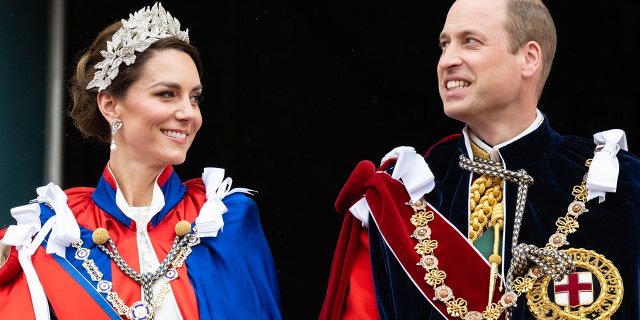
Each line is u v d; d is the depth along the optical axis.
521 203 13.62
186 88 14.58
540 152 13.82
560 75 27.31
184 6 27.91
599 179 13.34
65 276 14.23
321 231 29.83
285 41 29.02
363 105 29.45
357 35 29.14
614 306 12.91
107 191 14.84
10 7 24.56
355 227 14.54
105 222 14.69
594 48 27.02
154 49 14.57
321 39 29.14
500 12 13.62
